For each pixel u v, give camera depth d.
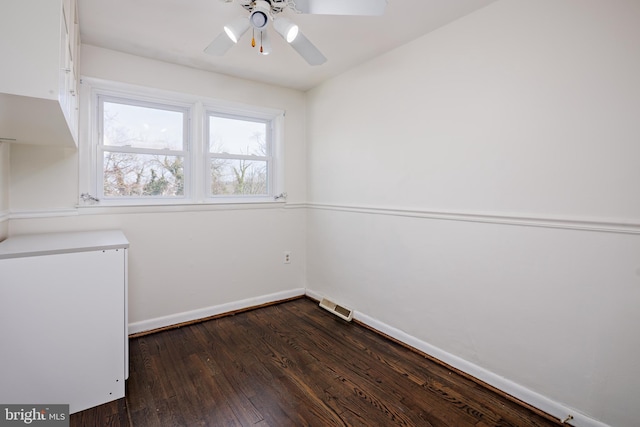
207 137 3.03
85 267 1.70
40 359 1.60
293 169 3.50
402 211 2.48
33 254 1.57
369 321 2.80
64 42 1.20
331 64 2.80
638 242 1.43
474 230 2.03
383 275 2.67
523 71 1.77
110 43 2.37
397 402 1.81
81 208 2.38
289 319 2.97
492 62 1.91
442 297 2.23
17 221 2.15
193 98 2.86
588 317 1.58
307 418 1.68
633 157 1.44
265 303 3.34
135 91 2.61
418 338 2.40
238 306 3.15
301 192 3.57
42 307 1.60
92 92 2.48
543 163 1.71
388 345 2.49
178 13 1.99
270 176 3.46
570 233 1.63
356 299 2.95
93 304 1.73
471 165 2.03
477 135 1.99
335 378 2.03
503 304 1.90
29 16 0.99
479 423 1.65
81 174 2.39
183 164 2.92
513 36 1.81
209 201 2.99
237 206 3.12
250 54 2.56
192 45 2.41
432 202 2.27
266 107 3.27
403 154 2.47
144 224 2.64
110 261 1.77
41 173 2.23
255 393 1.88
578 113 1.58
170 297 2.78
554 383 1.70
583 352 1.60
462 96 2.06
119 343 1.81
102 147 2.54
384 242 2.66
